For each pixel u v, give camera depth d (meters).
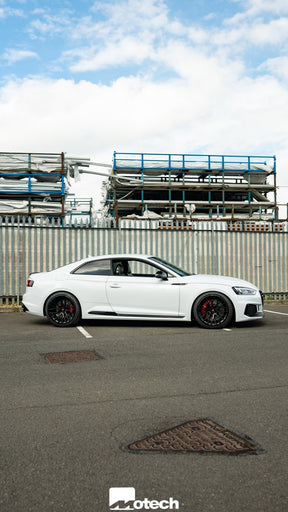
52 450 3.17
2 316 10.98
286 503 2.47
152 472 2.84
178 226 14.14
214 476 2.78
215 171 32.75
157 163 32.06
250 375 5.14
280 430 3.51
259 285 14.24
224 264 14.01
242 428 3.55
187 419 3.76
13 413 3.94
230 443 3.27
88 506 2.45
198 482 2.71
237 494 2.57
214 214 33.34
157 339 7.47
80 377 5.09
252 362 5.78
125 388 4.66
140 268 9.50
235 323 9.34
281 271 14.43
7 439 3.37
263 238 14.32
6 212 20.12
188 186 32.12
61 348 6.75
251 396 4.37
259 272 14.25
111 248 13.34
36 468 2.90
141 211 34.00
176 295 8.62
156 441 3.31
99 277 8.88
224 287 8.56
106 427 3.60
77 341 7.32
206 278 8.80
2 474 2.82
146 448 3.19
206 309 8.58
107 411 3.97
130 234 13.47
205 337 7.65
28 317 10.69
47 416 3.86
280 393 4.45
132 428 3.57
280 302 13.93
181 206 32.97
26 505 2.47
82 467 2.91
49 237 12.91
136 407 4.07
